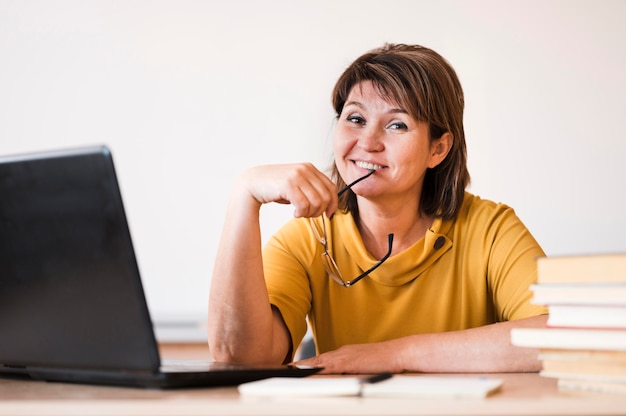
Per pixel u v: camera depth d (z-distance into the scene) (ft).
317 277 6.23
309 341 7.55
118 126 12.61
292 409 3.13
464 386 3.41
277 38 12.35
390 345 4.91
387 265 6.05
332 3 12.23
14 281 3.83
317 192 4.72
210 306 5.24
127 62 12.60
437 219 6.16
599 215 11.76
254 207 4.97
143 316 3.54
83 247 3.57
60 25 12.72
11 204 3.69
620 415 3.15
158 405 3.20
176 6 12.53
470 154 11.99
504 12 11.91
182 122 12.51
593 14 11.76
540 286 3.80
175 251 12.50
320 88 12.27
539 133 11.87
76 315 3.70
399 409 3.11
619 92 11.73
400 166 5.79
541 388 3.69
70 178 3.51
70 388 3.89
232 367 4.13
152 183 12.55
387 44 6.30
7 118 12.82
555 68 11.84
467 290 6.12
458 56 12.02
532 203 11.89
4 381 4.29
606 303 3.63
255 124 12.41
